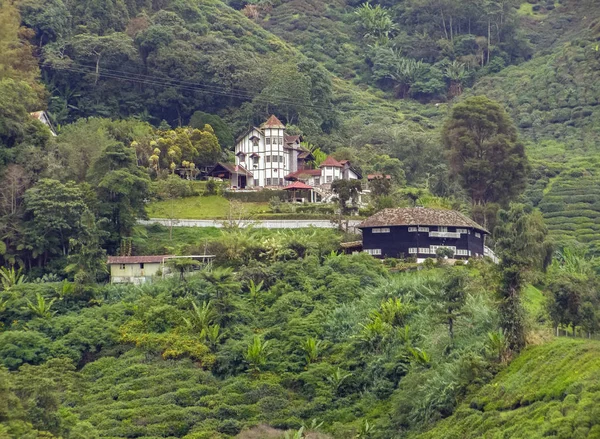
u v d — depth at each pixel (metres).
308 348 129.12
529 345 114.81
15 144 174.00
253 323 137.88
